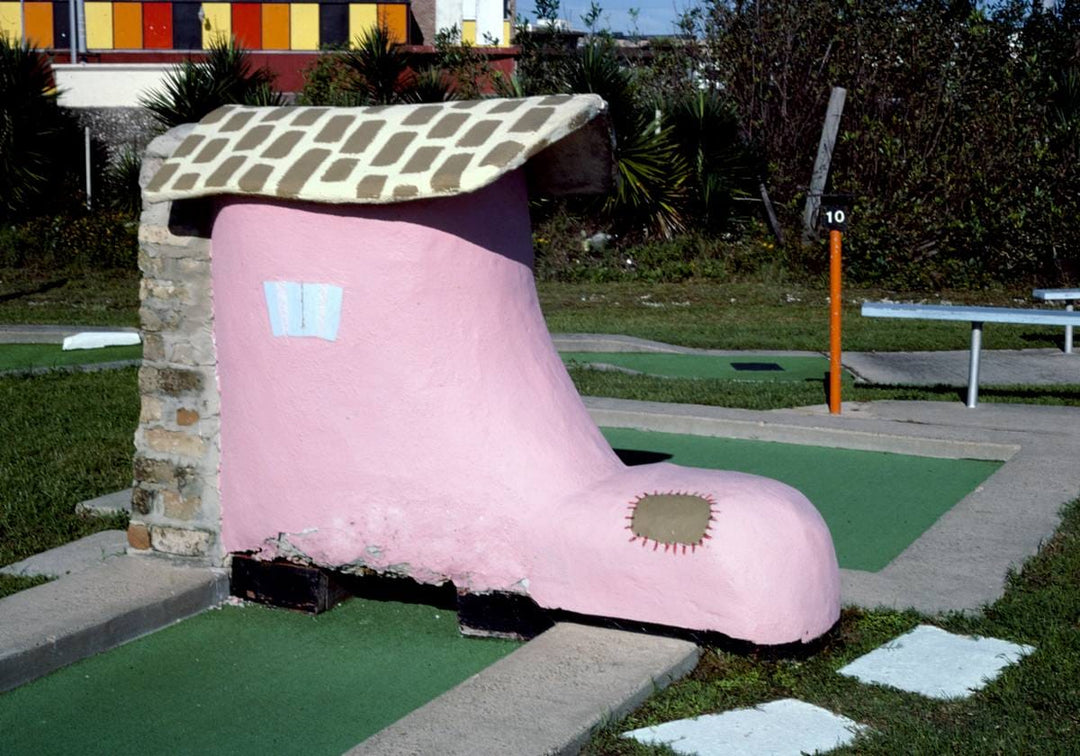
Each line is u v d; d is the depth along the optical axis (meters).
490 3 31.20
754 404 9.23
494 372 4.82
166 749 4.02
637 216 20.50
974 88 20.27
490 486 4.71
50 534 6.16
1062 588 5.03
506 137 4.52
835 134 19.45
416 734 3.75
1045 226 18.06
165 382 5.32
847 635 4.64
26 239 20.05
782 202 21.20
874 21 21.25
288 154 4.88
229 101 20.69
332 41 25.92
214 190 4.88
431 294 4.74
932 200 19.19
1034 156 18.48
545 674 4.17
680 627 4.41
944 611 4.82
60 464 7.55
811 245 19.14
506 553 4.70
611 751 3.76
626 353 12.74
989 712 3.94
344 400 4.85
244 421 5.11
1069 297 12.41
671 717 3.98
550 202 20.69
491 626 4.82
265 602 5.21
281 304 4.89
